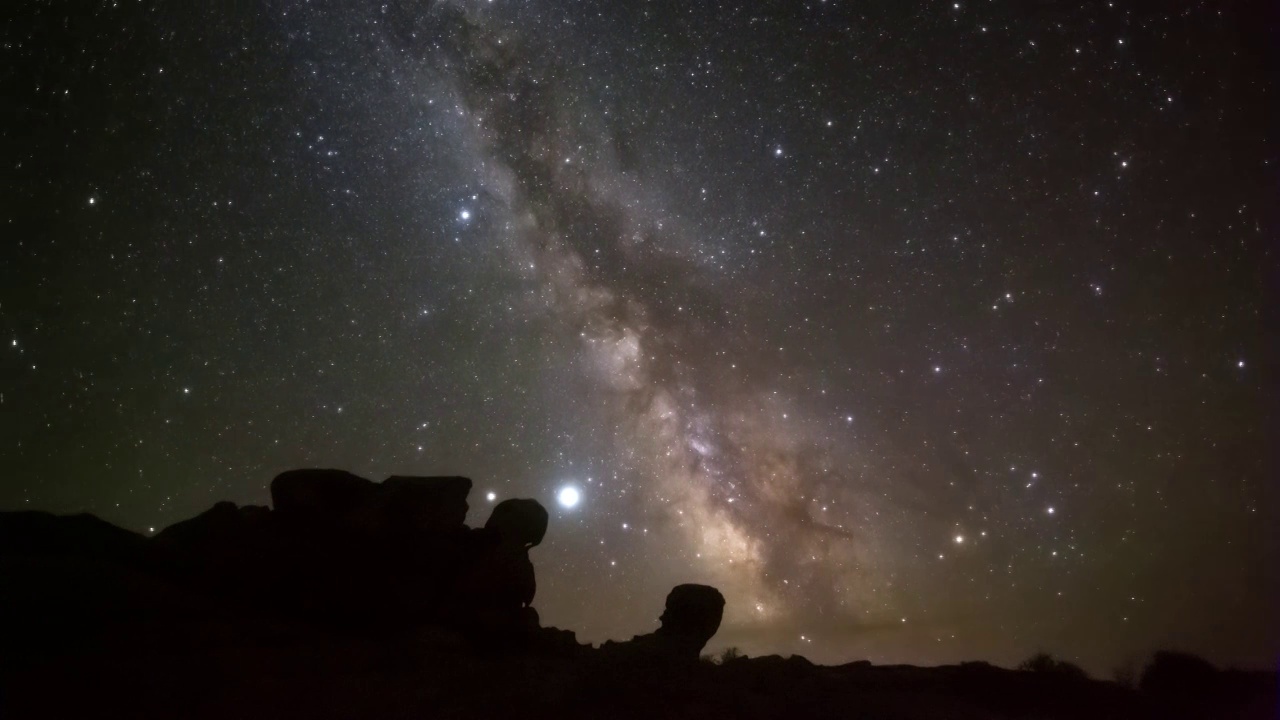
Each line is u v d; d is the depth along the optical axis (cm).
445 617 585
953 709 489
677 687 432
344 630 554
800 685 476
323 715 357
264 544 575
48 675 379
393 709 370
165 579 548
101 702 358
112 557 539
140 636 446
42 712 342
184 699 369
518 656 561
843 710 435
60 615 446
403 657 475
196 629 468
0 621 427
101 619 456
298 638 491
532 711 382
